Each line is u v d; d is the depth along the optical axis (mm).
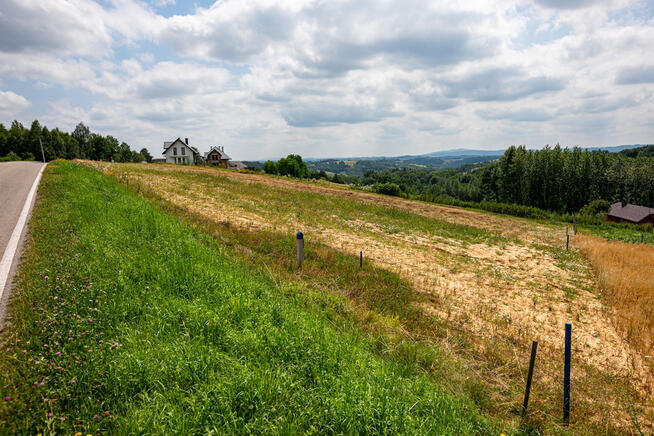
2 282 4793
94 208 9391
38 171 20688
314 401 3111
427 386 3855
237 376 3160
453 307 8359
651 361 6797
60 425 2535
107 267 5402
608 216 54500
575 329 8102
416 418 3100
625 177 71750
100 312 3975
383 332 5660
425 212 30375
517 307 9133
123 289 4719
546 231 27172
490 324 7664
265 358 3627
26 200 10750
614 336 7914
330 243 12844
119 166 33156
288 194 28594
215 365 3377
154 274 5488
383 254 12648
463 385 4504
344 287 7855
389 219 22938
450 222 25531
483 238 19969
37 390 2750
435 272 11305
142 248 6734
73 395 2850
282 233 12750
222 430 2650
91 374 3025
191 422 2695
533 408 4402
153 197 15852
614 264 14648
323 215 20000
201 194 20891
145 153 126625
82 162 32875
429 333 6340
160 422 2666
